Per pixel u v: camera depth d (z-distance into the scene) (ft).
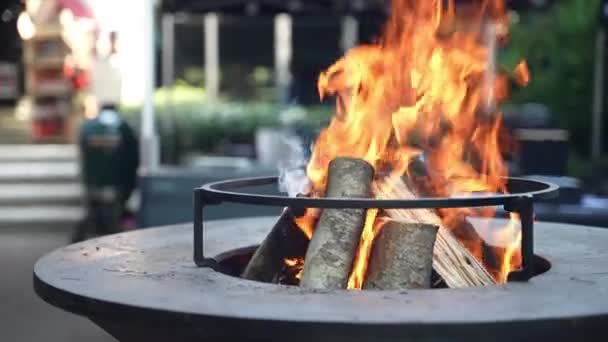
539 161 14.48
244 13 19.81
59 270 6.47
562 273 6.35
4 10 26.78
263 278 6.92
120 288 6.02
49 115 22.53
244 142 23.89
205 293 5.90
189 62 28.60
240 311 5.53
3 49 26.99
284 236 6.98
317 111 23.61
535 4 17.94
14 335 10.85
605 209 12.09
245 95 28.84
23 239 17.40
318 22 26.89
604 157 19.99
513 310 5.50
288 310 5.54
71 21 21.86
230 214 13.46
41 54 22.29
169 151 22.53
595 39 22.30
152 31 17.22
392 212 6.80
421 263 6.43
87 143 16.98
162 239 7.53
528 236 6.09
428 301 5.68
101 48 19.38
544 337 5.40
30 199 19.42
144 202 14.33
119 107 19.40
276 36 28.55
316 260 6.55
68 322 11.39
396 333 5.31
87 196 17.11
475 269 6.64
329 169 6.82
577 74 22.71
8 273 14.30
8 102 27.04
